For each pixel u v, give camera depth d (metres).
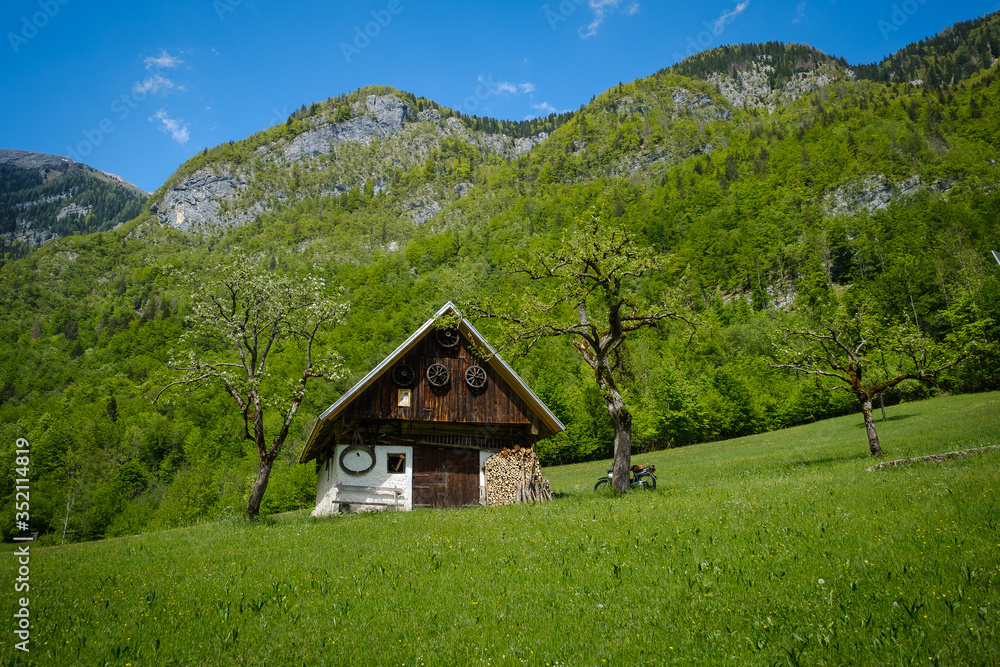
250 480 74.50
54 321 179.12
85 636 10.48
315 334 29.61
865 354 32.22
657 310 27.25
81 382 130.88
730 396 83.75
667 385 81.25
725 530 14.28
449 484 29.05
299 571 14.18
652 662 8.23
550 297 27.69
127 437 99.38
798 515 14.89
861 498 15.90
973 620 8.26
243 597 12.25
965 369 68.81
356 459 28.69
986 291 79.06
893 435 43.44
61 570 16.50
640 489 26.08
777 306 152.12
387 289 159.62
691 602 10.08
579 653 8.70
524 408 30.09
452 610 10.83
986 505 13.10
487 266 168.62
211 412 100.50
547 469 72.88
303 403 92.50
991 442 28.72
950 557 10.45
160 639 10.20
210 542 20.16
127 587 13.70
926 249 134.88
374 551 15.92
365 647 9.47
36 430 98.00
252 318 28.53
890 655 7.71
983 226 128.12
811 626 8.70
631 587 11.14
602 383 26.61
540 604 10.74
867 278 138.25
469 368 30.06
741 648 8.38
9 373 140.88
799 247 162.88
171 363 26.86
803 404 82.12
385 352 120.00
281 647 9.62
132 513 72.94
